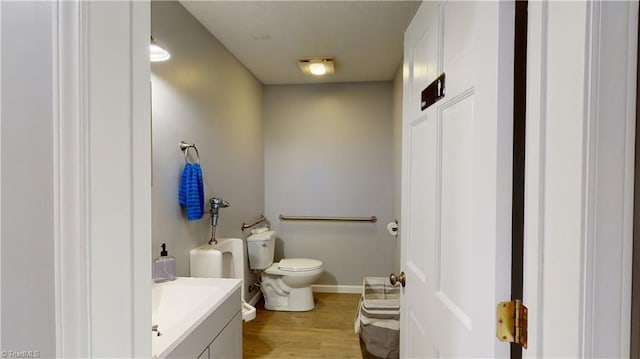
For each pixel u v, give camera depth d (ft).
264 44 8.36
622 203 1.60
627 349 1.61
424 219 3.64
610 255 1.61
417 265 3.89
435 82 3.29
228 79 8.75
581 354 1.63
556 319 1.78
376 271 12.01
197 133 7.02
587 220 1.61
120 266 1.68
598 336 1.61
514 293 2.15
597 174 1.60
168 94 5.92
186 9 6.54
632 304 1.62
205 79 7.40
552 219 1.81
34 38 1.55
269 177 12.27
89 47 1.53
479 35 2.37
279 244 12.29
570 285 1.68
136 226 1.78
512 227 2.14
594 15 1.59
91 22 1.53
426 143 3.58
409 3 6.36
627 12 1.59
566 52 1.71
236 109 9.34
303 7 6.52
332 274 12.19
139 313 1.82
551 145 1.82
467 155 2.61
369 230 12.01
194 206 6.33
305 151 12.17
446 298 3.02
